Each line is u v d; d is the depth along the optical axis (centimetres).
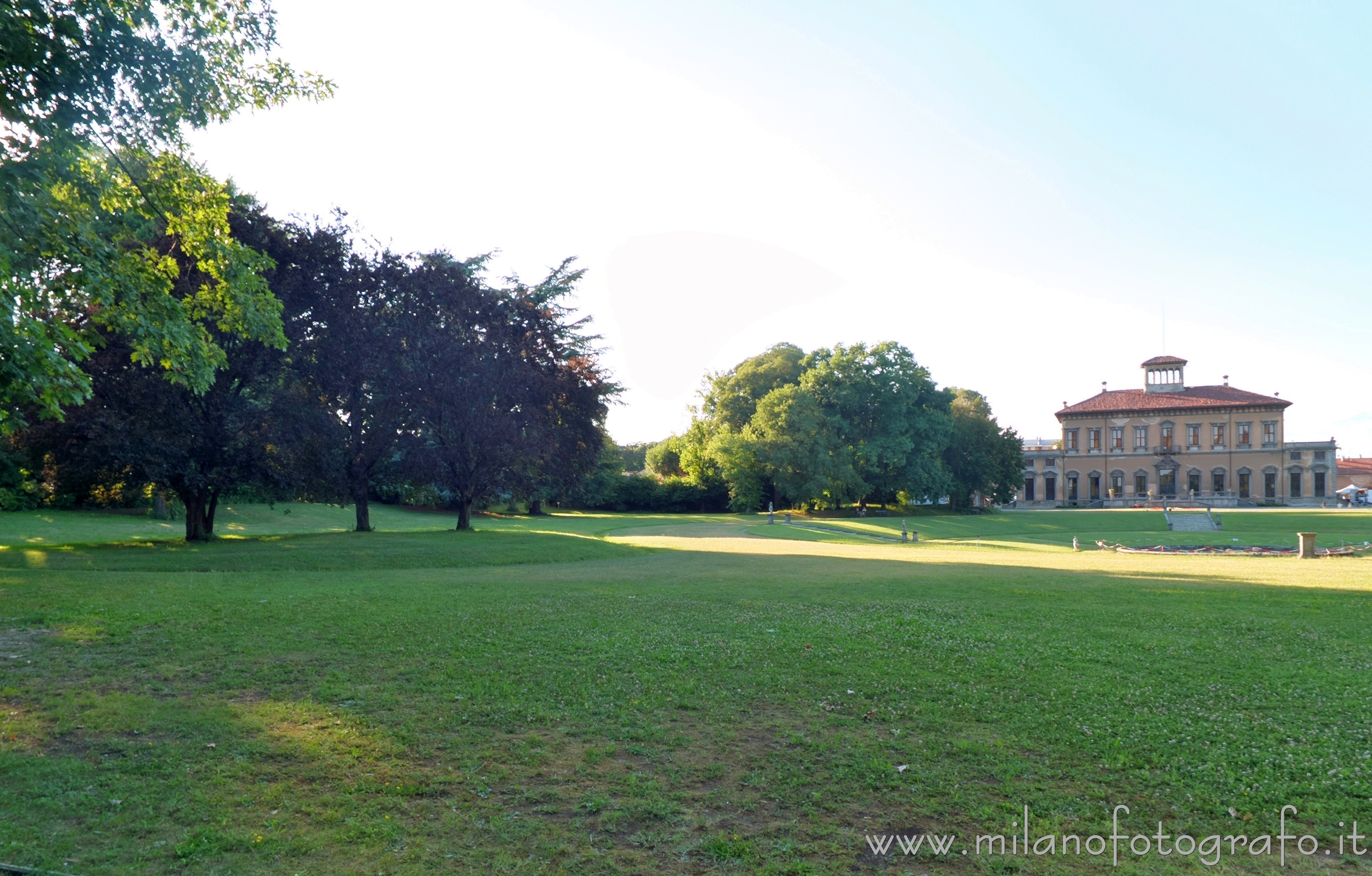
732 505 8181
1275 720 805
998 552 3716
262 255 1762
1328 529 5531
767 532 5528
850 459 7575
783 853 537
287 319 2822
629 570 2477
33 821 576
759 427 7712
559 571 2414
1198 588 1917
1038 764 693
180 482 2672
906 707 848
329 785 645
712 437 8469
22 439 2608
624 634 1234
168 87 1465
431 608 1472
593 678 964
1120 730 772
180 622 1284
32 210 1268
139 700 859
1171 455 10631
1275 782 649
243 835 554
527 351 3809
